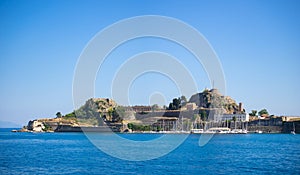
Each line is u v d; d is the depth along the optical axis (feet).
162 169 203.10
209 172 194.70
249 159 258.98
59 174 185.47
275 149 363.56
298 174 189.26
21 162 234.17
